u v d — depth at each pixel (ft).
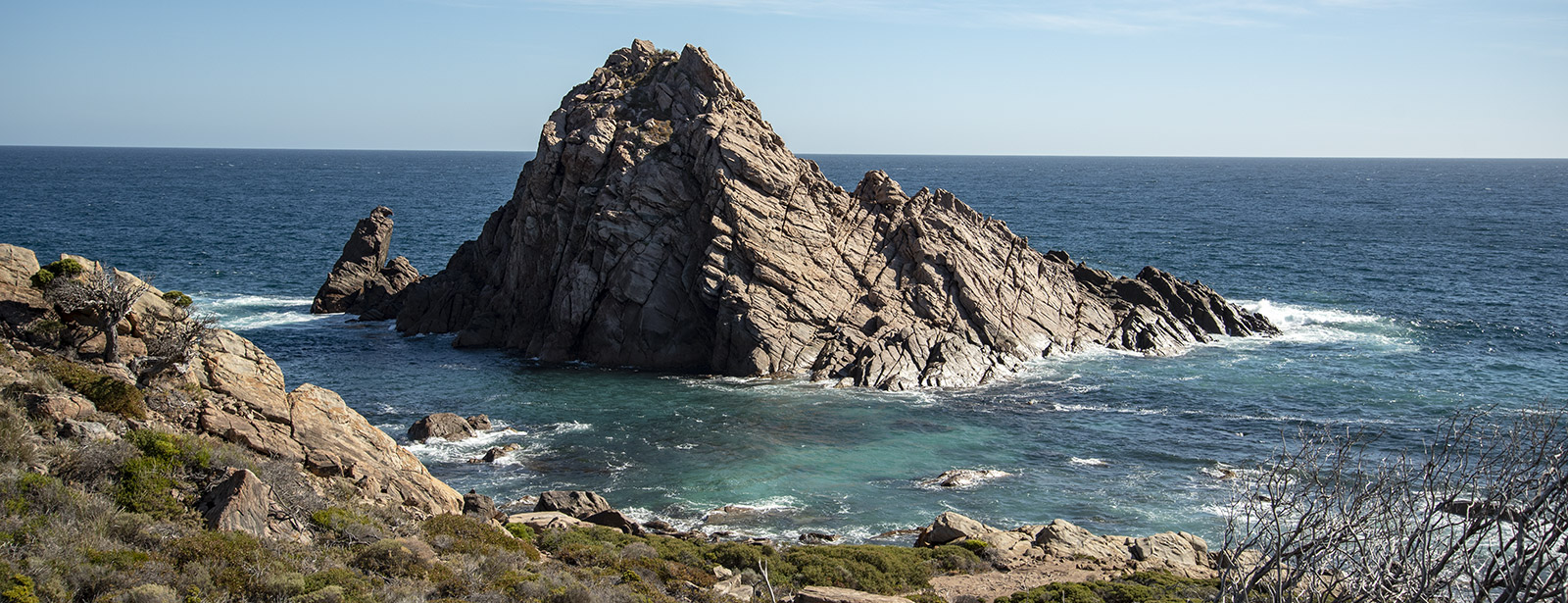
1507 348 232.94
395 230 496.23
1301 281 337.11
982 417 177.78
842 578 96.89
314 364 213.46
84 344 90.94
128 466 74.69
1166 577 96.94
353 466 96.32
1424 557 31.17
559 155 245.04
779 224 226.99
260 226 493.77
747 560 100.17
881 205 245.45
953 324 220.23
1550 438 31.78
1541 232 487.61
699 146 233.55
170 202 642.22
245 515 73.97
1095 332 235.81
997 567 105.60
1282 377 204.74
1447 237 466.70
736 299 212.64
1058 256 271.08
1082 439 164.76
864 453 157.48
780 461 153.28
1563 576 29.19
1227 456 155.53
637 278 220.43
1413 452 151.53
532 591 73.87
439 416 163.63
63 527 63.67
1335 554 34.19
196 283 318.04
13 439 71.67
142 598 56.59
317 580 66.64
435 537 84.43
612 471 147.95
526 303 242.17
